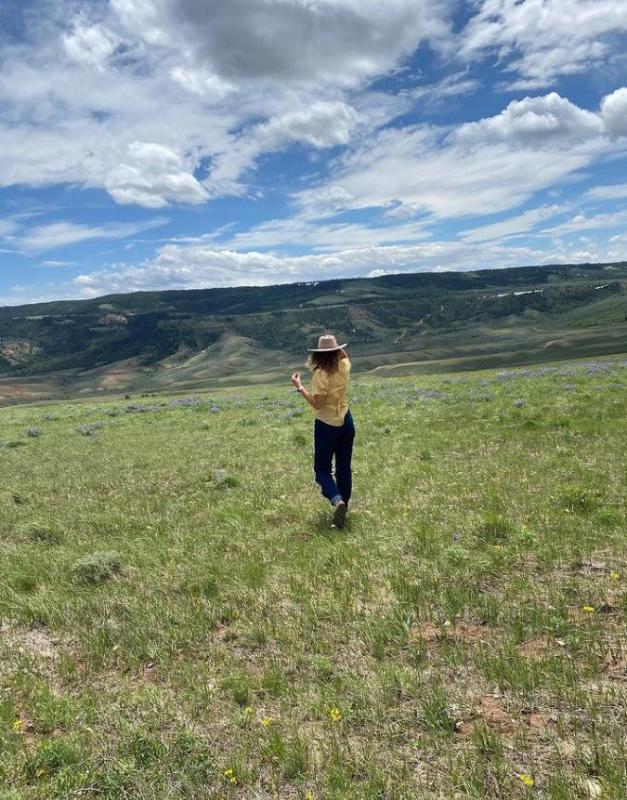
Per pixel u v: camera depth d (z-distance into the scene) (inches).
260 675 207.6
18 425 1412.4
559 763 148.3
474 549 306.7
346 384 367.6
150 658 229.6
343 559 308.0
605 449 490.9
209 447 765.9
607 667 190.1
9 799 150.2
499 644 210.5
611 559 274.7
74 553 368.2
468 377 1599.4
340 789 146.8
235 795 149.9
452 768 149.4
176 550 352.2
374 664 207.2
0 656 238.5
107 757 164.4
